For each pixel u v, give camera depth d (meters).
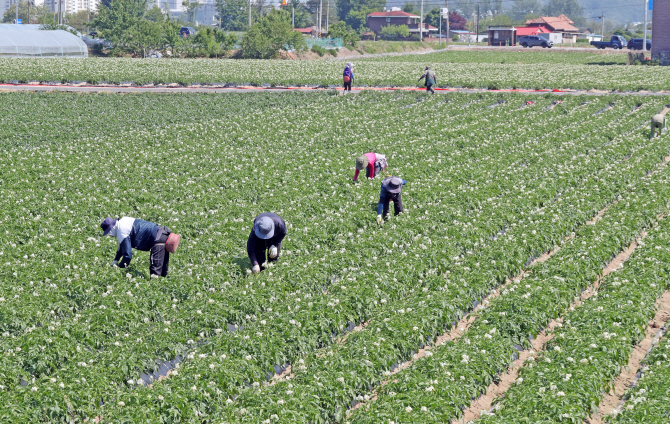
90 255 51.00
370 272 47.53
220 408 32.72
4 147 93.38
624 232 54.59
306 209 63.56
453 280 46.28
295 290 46.16
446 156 85.69
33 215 63.28
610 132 95.75
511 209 62.06
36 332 38.03
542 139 94.25
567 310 43.94
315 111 122.94
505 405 31.78
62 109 125.06
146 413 30.91
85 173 77.75
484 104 127.31
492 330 38.66
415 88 155.38
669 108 119.25
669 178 71.12
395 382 34.19
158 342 38.38
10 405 31.02
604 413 33.69
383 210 60.84
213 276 47.09
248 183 73.44
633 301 41.50
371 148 91.81
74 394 32.50
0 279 46.00
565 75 189.50
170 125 111.69
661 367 34.09
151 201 67.38
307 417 31.27
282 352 38.06
